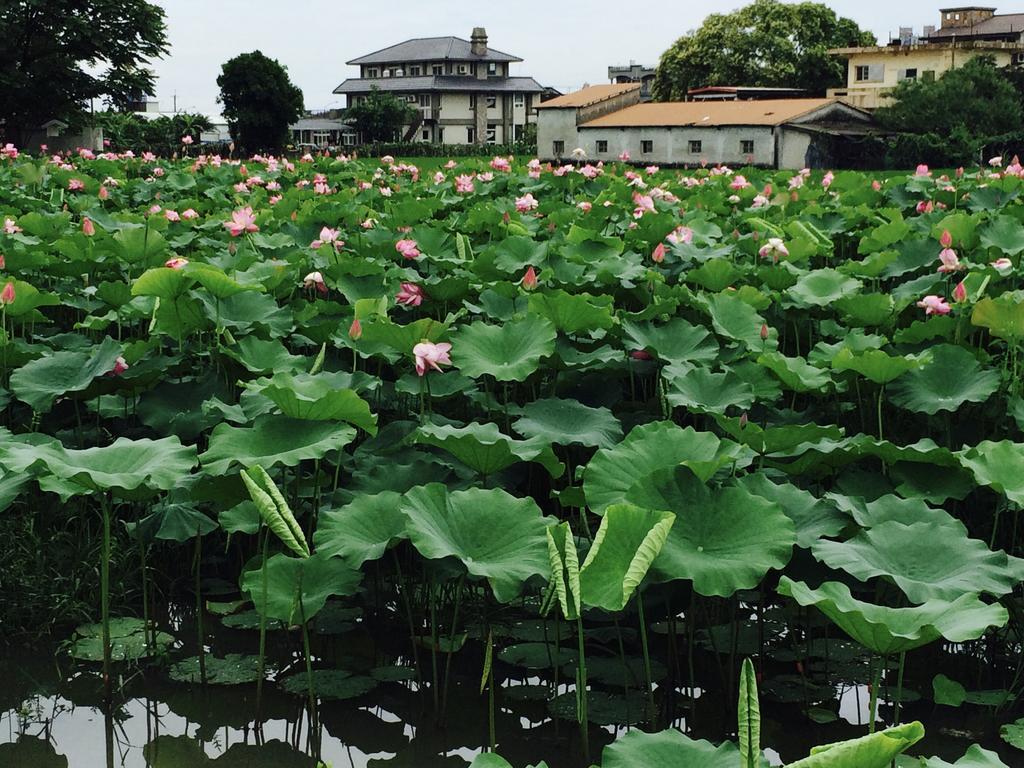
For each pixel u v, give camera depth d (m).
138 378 5.25
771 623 4.75
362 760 3.76
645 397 6.38
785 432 4.38
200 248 9.00
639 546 3.35
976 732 3.89
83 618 4.78
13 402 5.79
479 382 6.09
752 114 52.69
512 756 3.76
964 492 4.33
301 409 4.20
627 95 65.69
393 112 89.38
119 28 46.16
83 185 13.56
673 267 8.09
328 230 7.70
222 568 5.30
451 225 10.09
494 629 4.70
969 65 56.75
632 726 3.93
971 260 8.41
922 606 3.22
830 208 11.73
